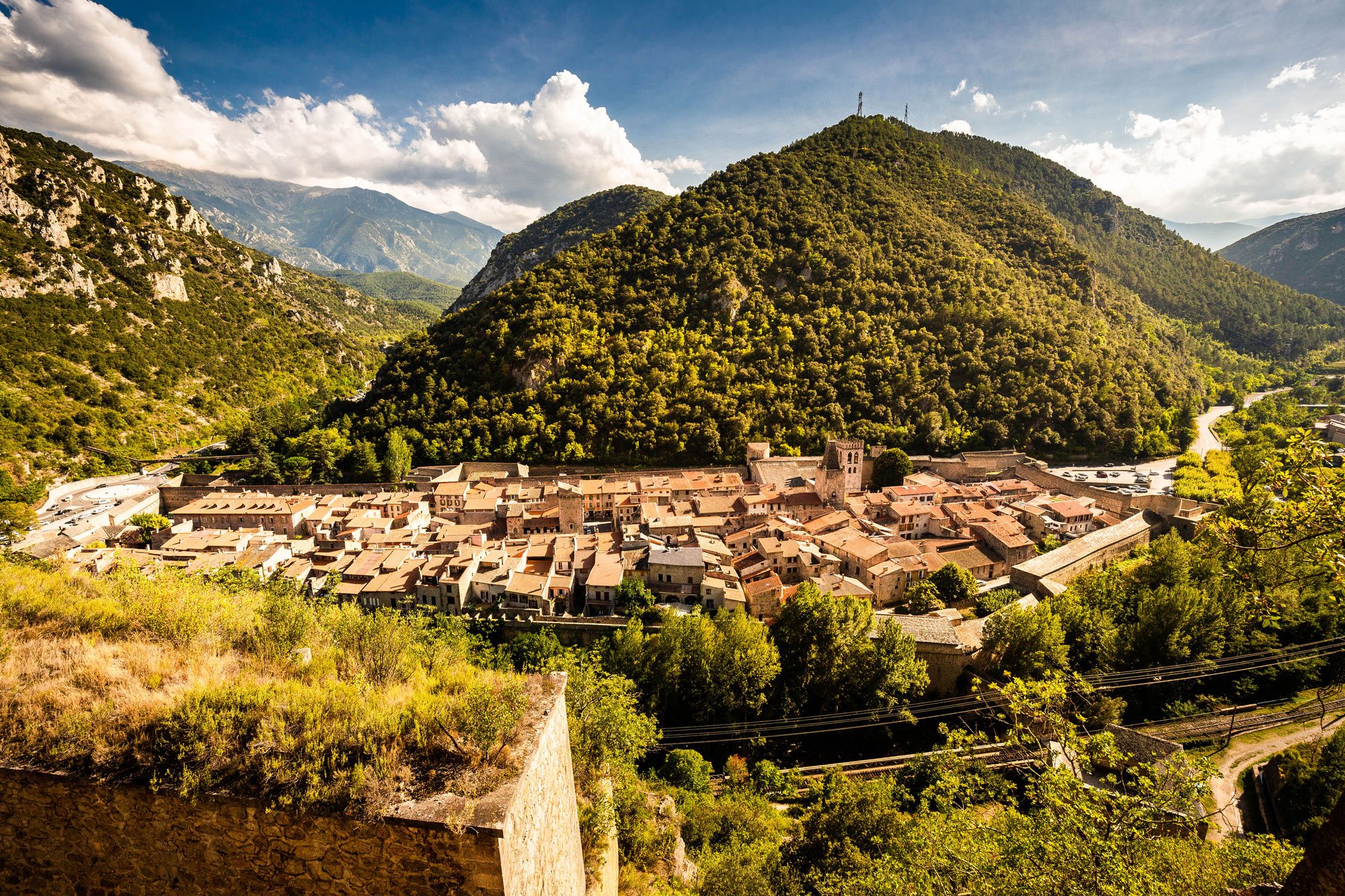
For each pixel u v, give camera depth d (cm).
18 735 955
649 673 4647
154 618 1231
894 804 3309
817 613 4878
